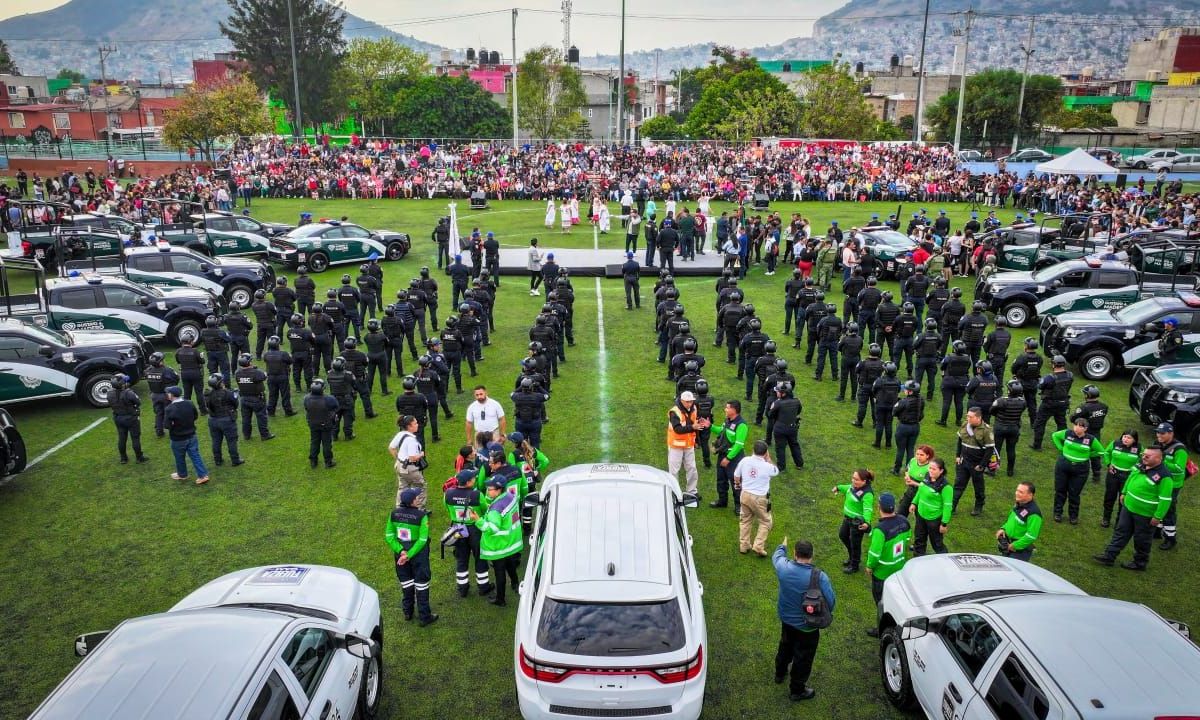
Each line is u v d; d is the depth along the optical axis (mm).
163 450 12859
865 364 13469
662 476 8773
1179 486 9484
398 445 10406
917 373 14922
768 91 72188
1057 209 38656
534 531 7922
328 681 6016
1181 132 71375
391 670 7617
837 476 11906
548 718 6184
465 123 76375
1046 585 7191
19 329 14141
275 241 25922
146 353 15977
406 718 6973
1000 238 24781
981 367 12555
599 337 19078
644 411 14328
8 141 61625
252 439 13359
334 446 13016
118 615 8500
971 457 10570
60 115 79000
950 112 75688
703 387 11711
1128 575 9359
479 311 17109
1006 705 5523
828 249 23609
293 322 15234
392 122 78438
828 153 49844
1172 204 32781
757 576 9219
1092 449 10312
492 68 101250
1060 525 10617
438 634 8188
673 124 92062
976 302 15711
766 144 54062
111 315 17109
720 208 40125
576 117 78312
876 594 8312
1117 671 5375
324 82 73125
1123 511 9422
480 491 9359
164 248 21406
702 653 6398
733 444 10578
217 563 9477
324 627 6344
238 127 49281
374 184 42594
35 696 7289
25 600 8766
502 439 11648
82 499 11133
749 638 8102
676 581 6641
